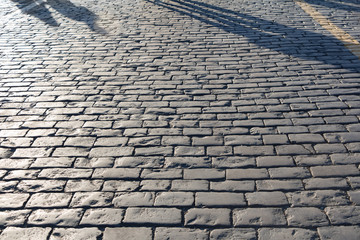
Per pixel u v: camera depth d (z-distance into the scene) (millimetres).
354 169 3150
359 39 6598
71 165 3363
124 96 4738
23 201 2926
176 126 3977
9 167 3359
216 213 2750
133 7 10305
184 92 4797
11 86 5148
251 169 3230
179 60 5973
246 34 7246
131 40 7176
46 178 3195
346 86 4742
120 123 4074
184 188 3025
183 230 2604
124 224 2670
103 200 2910
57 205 2869
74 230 2629
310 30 7301
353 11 8711
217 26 7941
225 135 3775
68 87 5070
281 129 3840
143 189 3025
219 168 3262
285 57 5898
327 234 2504
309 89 4719
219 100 4543
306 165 3242
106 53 6445
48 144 3711
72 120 4176
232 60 5871
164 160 3396
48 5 10977
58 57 6316
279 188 2977
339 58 5727
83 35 7641
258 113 4191
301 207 2764
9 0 11930
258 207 2789
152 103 4523
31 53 6570
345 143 3529
